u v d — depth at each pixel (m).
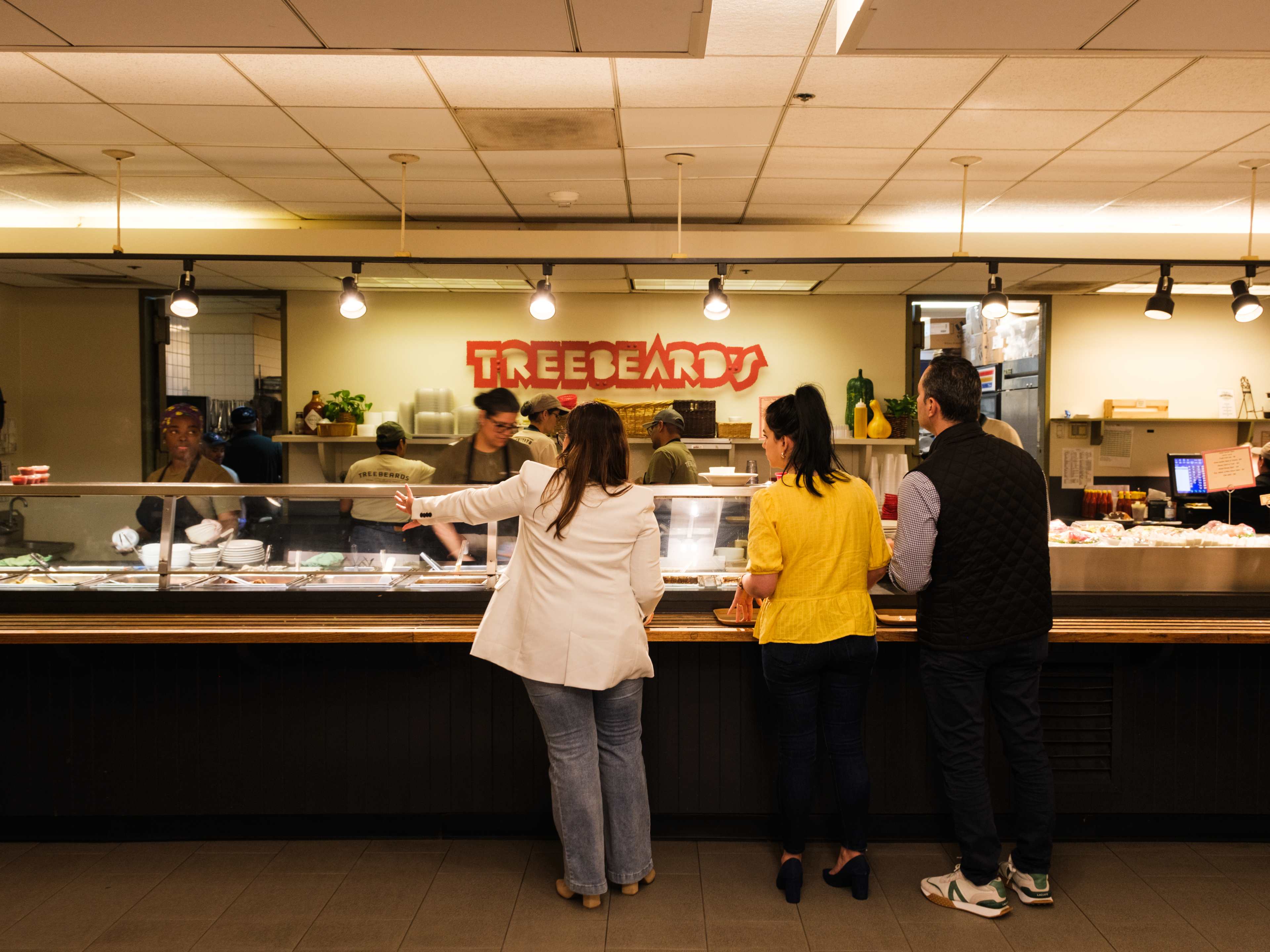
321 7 2.34
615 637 2.42
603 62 3.12
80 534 3.03
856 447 6.33
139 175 4.50
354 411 6.10
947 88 3.34
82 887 2.70
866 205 5.11
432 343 6.45
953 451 2.46
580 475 2.44
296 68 3.17
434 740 2.96
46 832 3.01
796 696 2.52
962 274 5.48
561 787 2.49
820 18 2.78
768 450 2.61
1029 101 3.46
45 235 5.20
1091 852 2.93
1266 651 2.95
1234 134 3.83
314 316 6.43
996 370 7.32
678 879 2.74
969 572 2.42
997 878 2.54
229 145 4.02
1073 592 2.97
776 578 2.44
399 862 2.85
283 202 5.04
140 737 2.96
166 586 2.98
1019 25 2.47
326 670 2.95
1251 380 6.53
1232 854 2.91
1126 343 6.53
